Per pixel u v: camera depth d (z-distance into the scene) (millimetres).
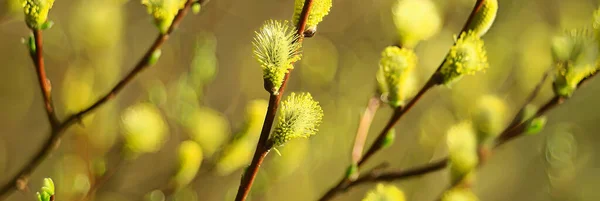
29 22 808
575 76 852
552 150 1378
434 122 1673
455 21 1733
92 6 1108
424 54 1581
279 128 749
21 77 1522
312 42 1729
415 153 1728
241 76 1771
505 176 2051
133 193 1200
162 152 1209
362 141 900
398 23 855
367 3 1849
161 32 839
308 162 1524
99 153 1055
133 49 1511
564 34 852
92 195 1017
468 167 916
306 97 755
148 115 969
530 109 906
